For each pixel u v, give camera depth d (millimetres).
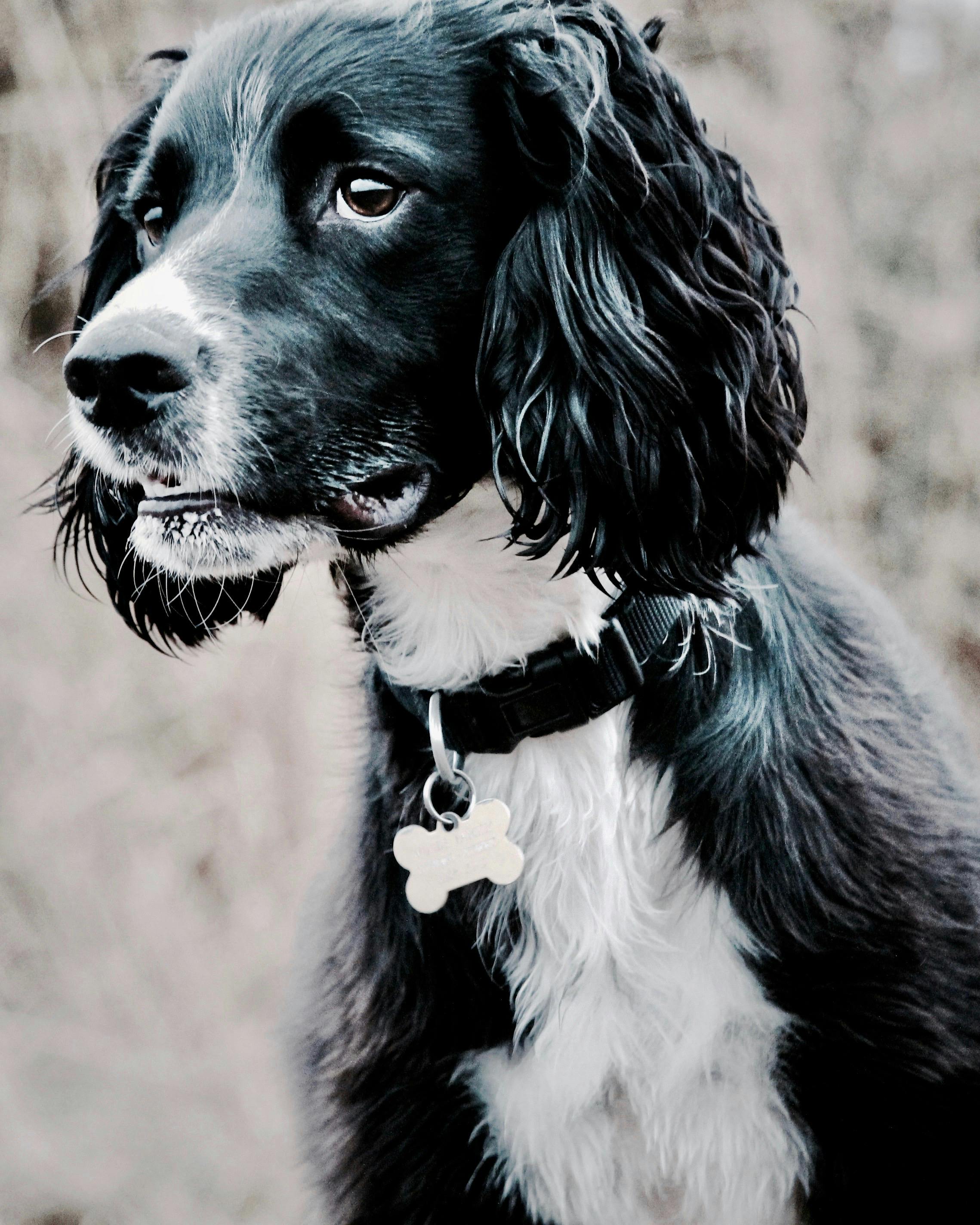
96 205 3076
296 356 2025
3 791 4324
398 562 2246
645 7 5492
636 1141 2250
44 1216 3588
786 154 5531
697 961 2160
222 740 4438
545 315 2145
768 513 2312
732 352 2232
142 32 4812
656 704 2180
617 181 2152
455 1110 2240
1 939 4266
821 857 2109
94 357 1951
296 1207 3529
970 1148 2102
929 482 5488
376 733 2387
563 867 2205
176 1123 3824
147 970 4246
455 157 2084
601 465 2154
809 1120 2172
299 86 2064
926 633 5258
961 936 2123
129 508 2547
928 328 5539
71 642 4434
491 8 2166
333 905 2451
